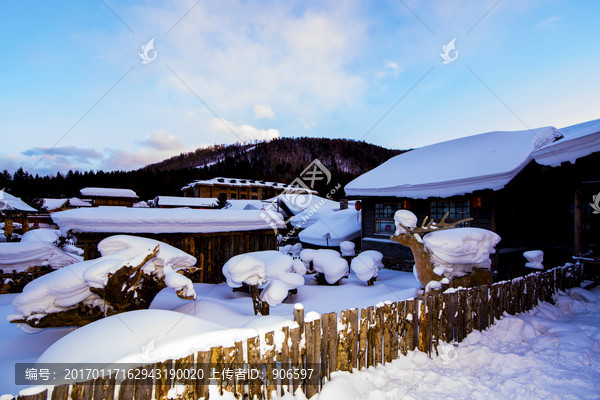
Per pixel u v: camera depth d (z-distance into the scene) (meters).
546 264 10.30
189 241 7.45
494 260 8.55
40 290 3.59
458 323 4.17
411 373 3.26
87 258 6.19
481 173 8.65
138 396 2.08
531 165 9.19
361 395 2.82
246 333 2.87
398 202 12.06
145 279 4.26
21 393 1.71
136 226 6.55
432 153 12.95
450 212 10.32
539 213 10.84
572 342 4.11
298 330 2.81
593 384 3.06
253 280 5.07
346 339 3.14
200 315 4.70
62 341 2.64
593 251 9.01
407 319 3.72
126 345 2.55
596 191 7.53
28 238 11.95
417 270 6.23
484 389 2.99
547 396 2.87
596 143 6.25
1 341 3.66
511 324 4.59
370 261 8.34
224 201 36.56
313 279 9.33
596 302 6.07
